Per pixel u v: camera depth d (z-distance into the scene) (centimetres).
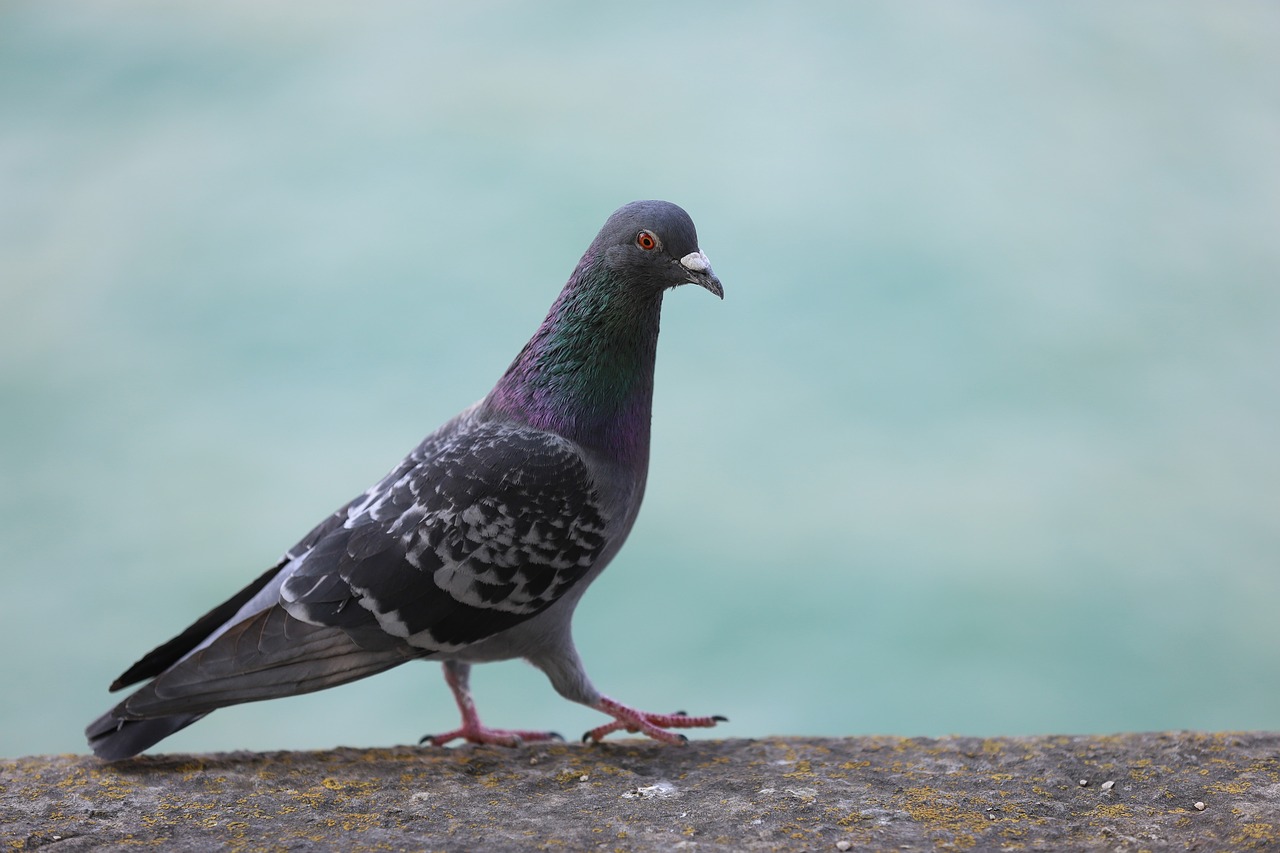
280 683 432
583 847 358
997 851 354
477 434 470
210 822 377
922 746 440
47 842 362
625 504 477
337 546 448
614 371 467
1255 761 408
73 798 394
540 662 482
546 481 454
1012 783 402
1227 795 384
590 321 464
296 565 452
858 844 359
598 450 469
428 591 443
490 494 449
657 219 452
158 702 420
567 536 456
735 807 388
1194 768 405
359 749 448
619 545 487
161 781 409
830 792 399
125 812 384
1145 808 379
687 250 451
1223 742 422
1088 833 365
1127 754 419
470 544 445
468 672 518
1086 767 412
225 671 427
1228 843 349
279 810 387
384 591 440
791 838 364
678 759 442
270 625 437
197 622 466
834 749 443
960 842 360
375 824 376
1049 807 384
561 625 474
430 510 448
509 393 481
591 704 484
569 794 404
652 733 471
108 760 418
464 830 371
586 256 467
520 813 386
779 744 452
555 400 468
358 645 440
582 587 475
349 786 408
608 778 419
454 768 429
